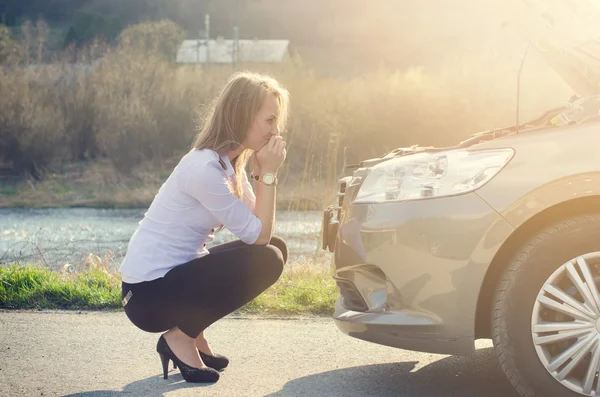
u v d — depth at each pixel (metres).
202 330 3.04
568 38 3.38
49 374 3.19
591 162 2.42
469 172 2.56
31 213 22.17
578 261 2.41
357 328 2.76
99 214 21.72
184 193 2.91
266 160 2.96
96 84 30.27
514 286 2.46
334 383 3.05
